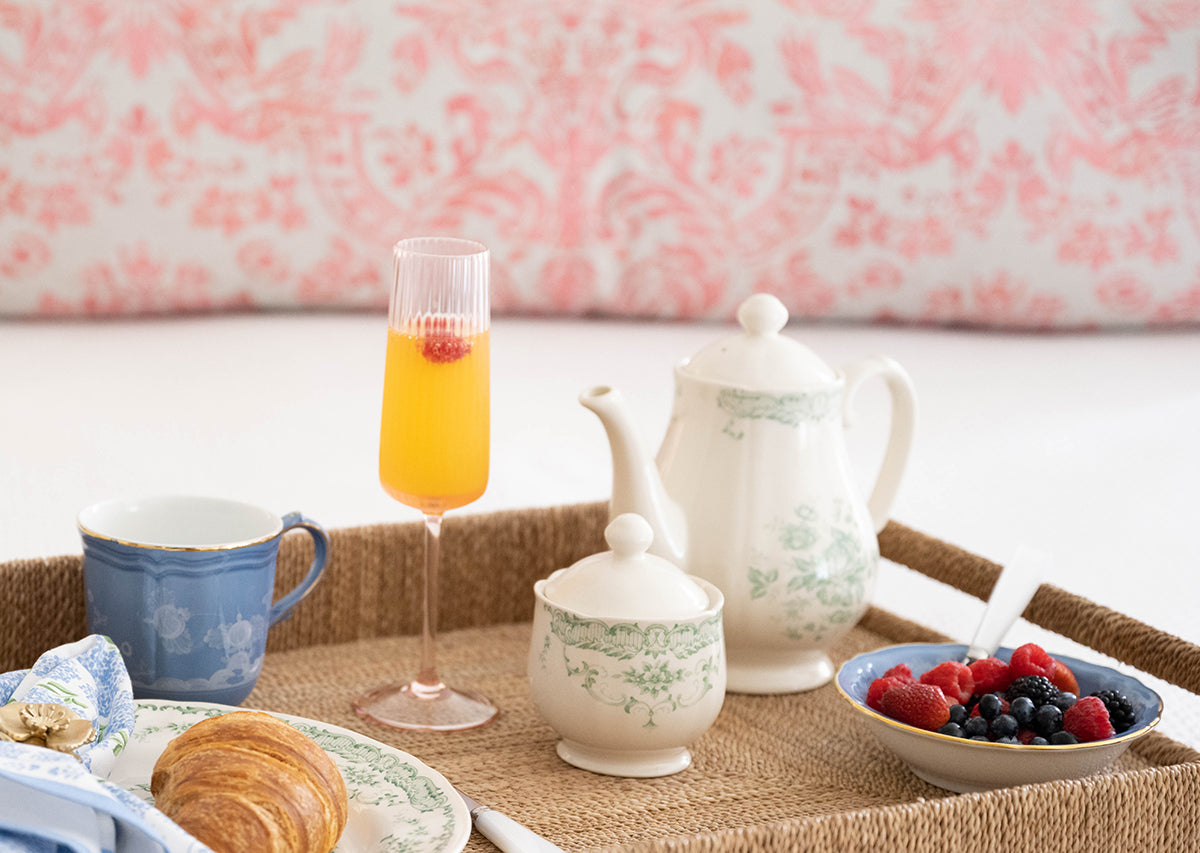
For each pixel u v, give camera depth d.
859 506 1.00
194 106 2.92
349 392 2.68
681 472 0.98
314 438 2.42
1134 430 2.69
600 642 0.83
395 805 0.71
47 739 0.66
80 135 2.87
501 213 3.07
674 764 0.86
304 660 1.04
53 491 2.05
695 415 0.98
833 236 3.14
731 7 3.11
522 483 2.21
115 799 0.55
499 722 0.93
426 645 0.96
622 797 0.83
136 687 0.86
